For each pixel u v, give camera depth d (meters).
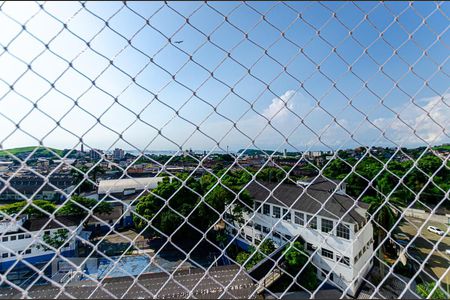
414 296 1.46
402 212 1.54
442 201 1.53
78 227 1.15
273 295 1.38
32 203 1.08
